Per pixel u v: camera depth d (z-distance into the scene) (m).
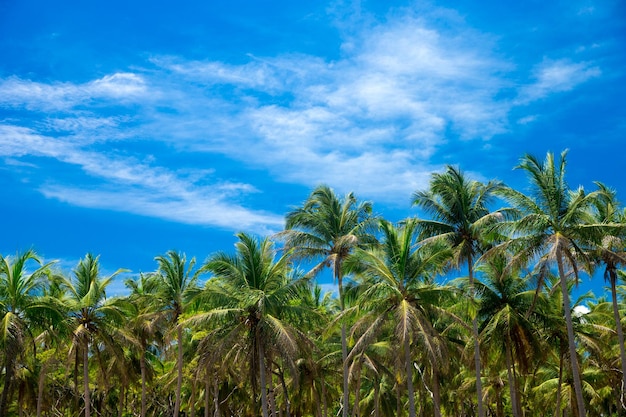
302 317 38.88
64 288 45.34
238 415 65.88
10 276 35.75
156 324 46.69
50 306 36.44
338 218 42.69
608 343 52.62
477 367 39.38
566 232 37.19
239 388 58.50
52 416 59.97
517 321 39.88
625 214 40.94
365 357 46.50
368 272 37.44
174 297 47.72
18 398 50.56
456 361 50.47
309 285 38.81
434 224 41.22
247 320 37.97
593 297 46.59
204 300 38.72
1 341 33.88
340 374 52.00
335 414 66.94
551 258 34.84
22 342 34.41
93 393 58.62
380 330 35.53
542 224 36.72
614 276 41.94
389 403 58.22
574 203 36.50
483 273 42.06
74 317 42.97
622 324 50.47
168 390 58.59
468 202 41.19
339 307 52.97
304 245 42.34
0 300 35.59
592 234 36.59
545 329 43.75
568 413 60.59
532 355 40.69
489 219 39.41
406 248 36.88
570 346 36.50
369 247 41.56
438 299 36.72
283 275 41.38
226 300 37.91
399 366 37.06
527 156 38.06
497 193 38.66
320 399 55.44
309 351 39.62
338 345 49.09
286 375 52.47
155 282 48.78
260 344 37.41
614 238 37.38
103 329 43.44
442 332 45.66
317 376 50.78
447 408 63.44
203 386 59.06
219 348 36.31
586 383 50.78
